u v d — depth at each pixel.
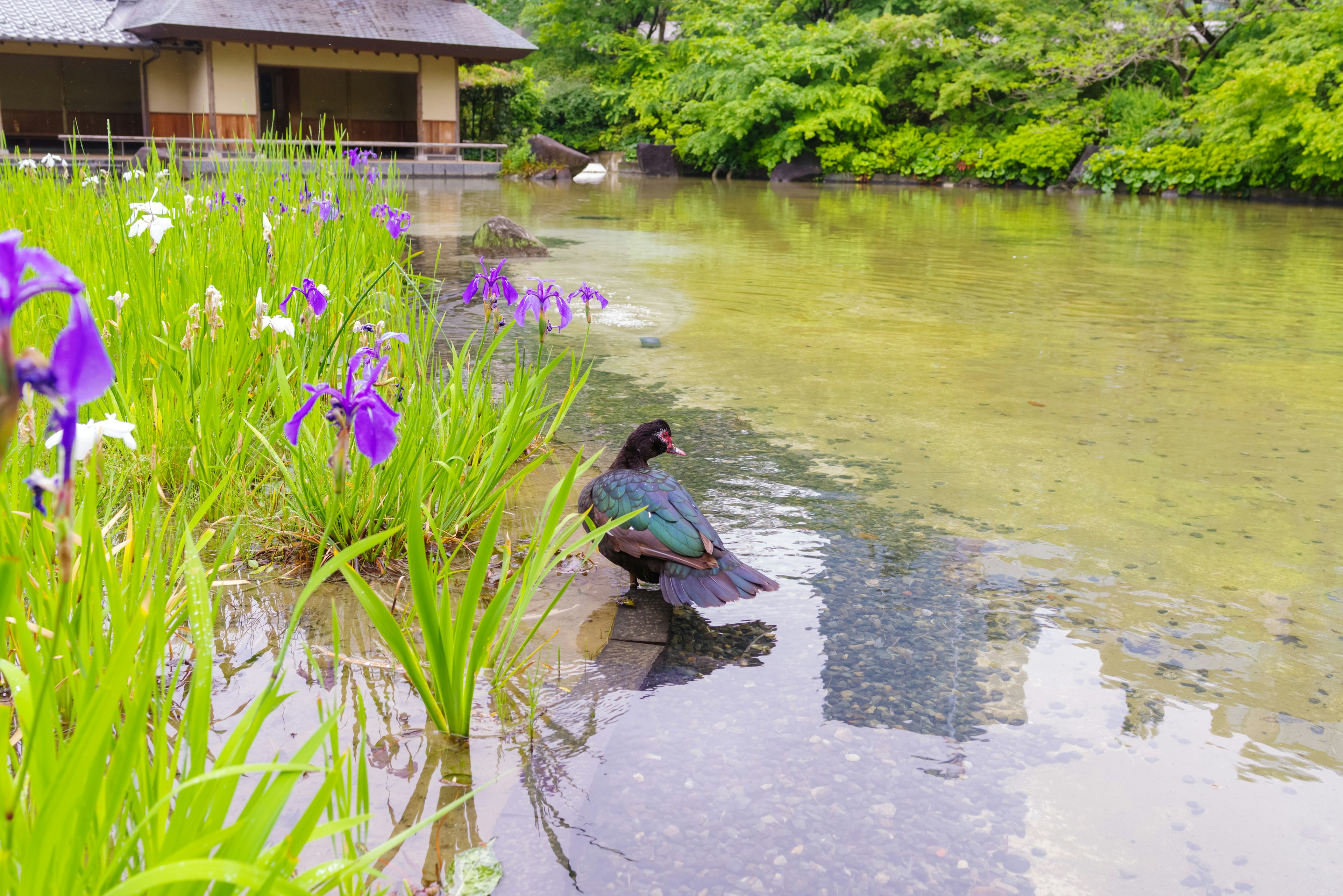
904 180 33.50
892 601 3.54
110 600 1.88
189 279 4.60
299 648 2.98
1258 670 3.09
